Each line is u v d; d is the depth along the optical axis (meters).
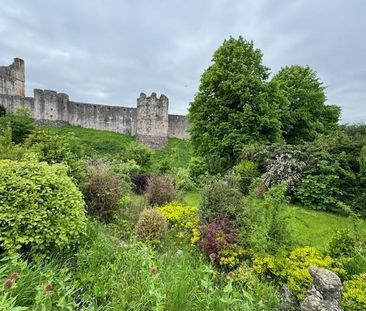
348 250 4.57
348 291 3.49
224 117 15.52
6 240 3.18
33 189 3.67
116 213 6.82
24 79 46.66
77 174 6.69
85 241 4.05
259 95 14.92
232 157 14.80
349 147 9.13
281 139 16.11
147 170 17.31
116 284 2.97
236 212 5.64
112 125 41.50
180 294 2.82
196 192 12.03
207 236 5.11
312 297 3.08
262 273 4.31
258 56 16.73
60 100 41.12
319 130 21.05
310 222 7.11
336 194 8.37
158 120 38.53
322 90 22.45
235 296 3.28
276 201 5.18
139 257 3.54
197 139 16.59
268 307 3.58
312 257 4.37
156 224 5.73
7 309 2.02
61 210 3.75
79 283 3.03
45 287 2.34
